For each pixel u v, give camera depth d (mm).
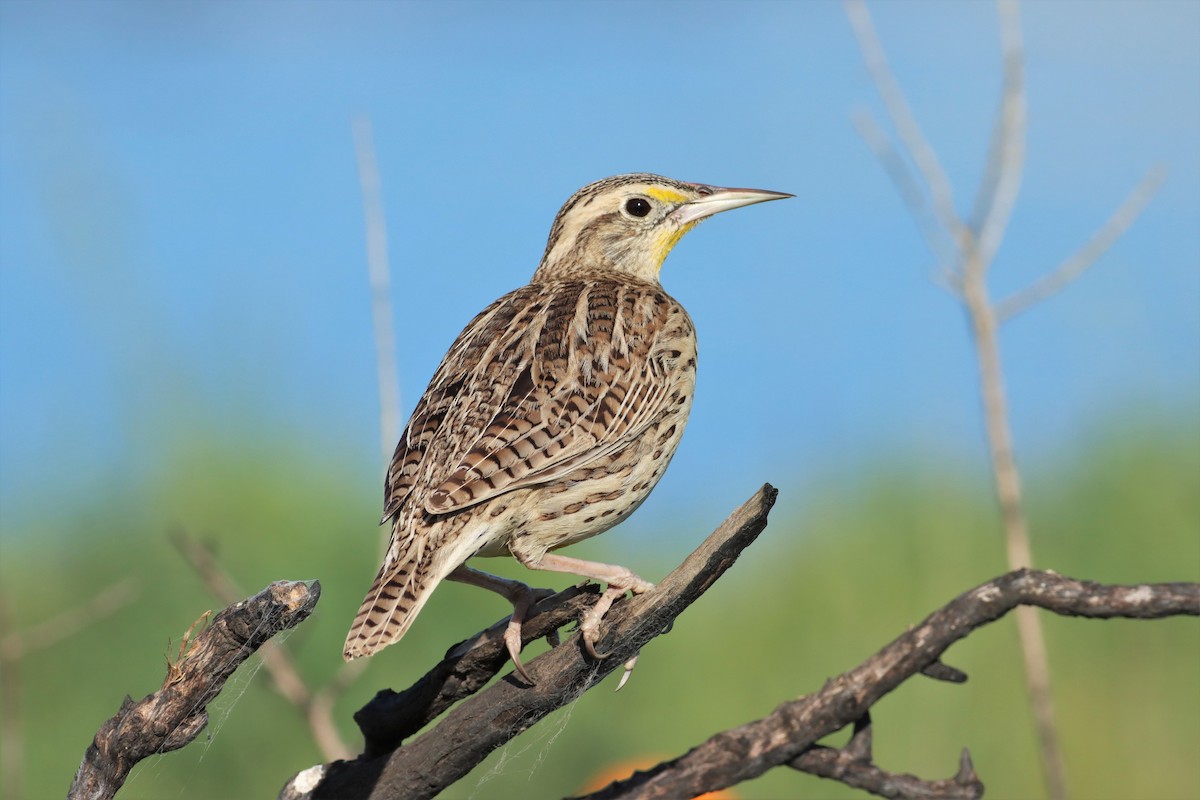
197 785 13070
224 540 16828
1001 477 11453
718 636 16719
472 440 9750
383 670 14719
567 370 10258
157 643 15070
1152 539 17734
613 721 14977
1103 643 15219
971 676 14828
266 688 12492
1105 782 14188
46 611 15703
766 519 7801
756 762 7910
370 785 8273
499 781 13430
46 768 13594
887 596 17219
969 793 7824
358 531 17156
